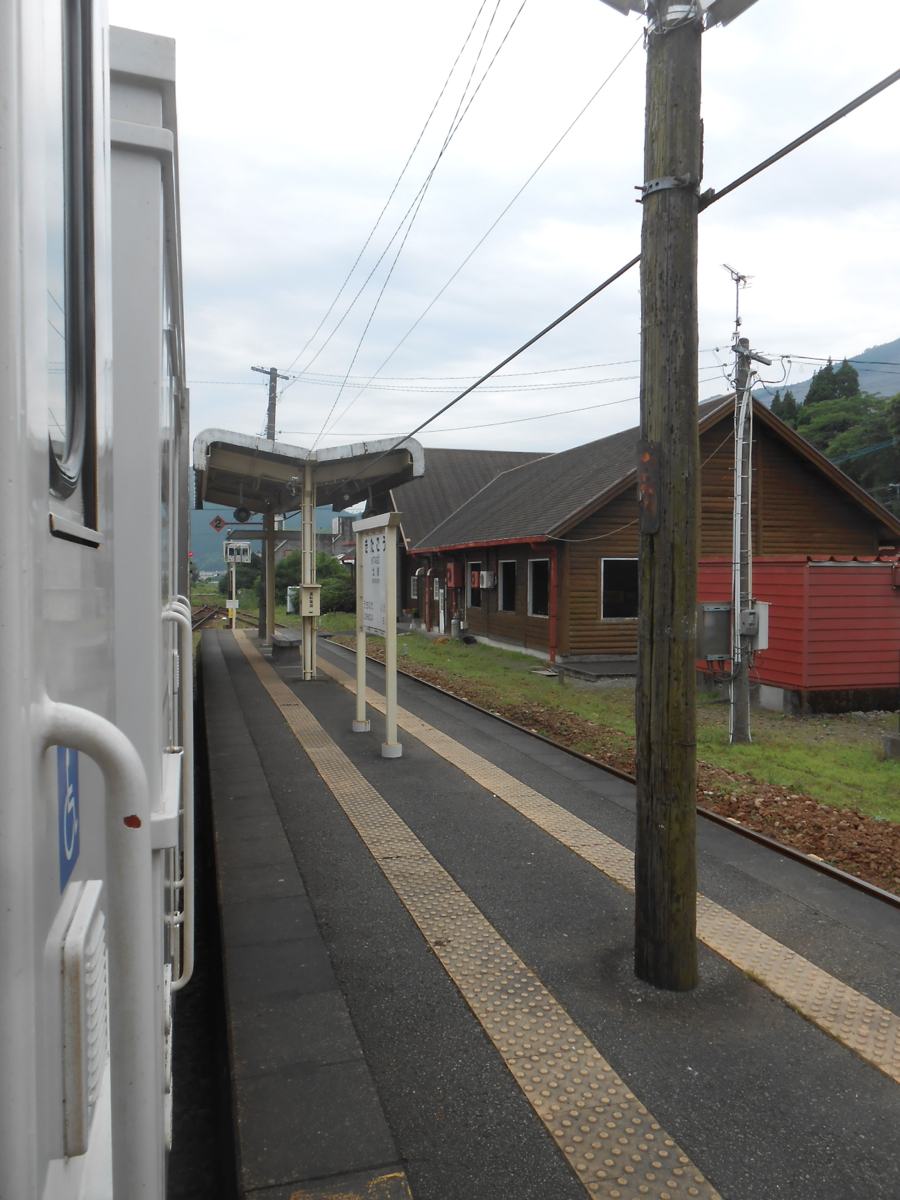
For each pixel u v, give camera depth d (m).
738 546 10.05
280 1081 3.08
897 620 12.56
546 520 18.09
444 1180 2.62
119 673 1.98
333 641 22.42
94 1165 1.03
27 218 0.72
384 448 12.65
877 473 40.88
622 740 9.78
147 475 2.01
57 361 0.98
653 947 3.78
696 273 3.72
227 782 7.14
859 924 4.50
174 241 2.54
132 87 2.16
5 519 0.69
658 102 3.70
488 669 16.92
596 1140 2.81
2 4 0.68
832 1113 2.96
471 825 6.05
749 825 6.67
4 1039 0.69
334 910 4.57
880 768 8.96
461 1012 3.56
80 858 1.11
